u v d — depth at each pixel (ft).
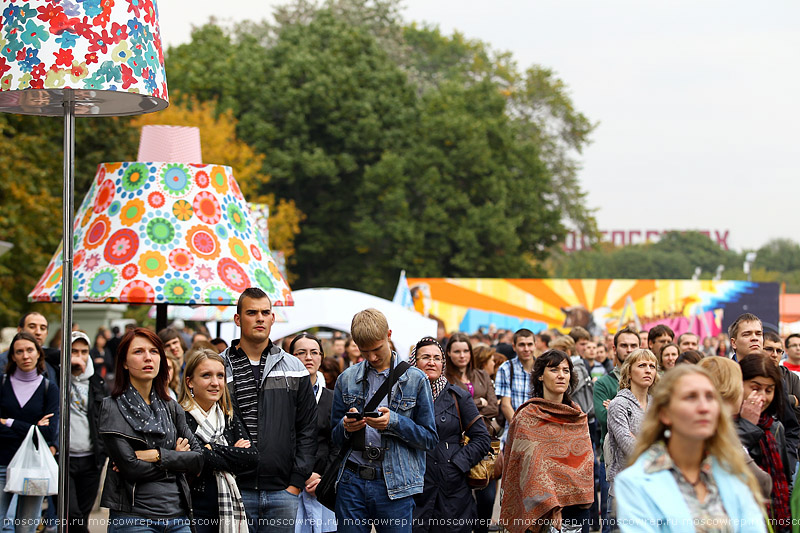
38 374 55.98
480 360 66.18
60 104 40.42
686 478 25.14
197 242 54.49
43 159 173.27
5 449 54.60
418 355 50.60
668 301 221.46
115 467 38.47
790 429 45.06
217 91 320.91
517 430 48.08
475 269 295.07
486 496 58.29
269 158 302.86
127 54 37.58
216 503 40.86
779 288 219.20
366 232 297.94
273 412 42.39
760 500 25.36
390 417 41.55
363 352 43.29
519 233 313.73
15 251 158.71
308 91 305.32
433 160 301.43
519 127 332.60
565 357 48.75
